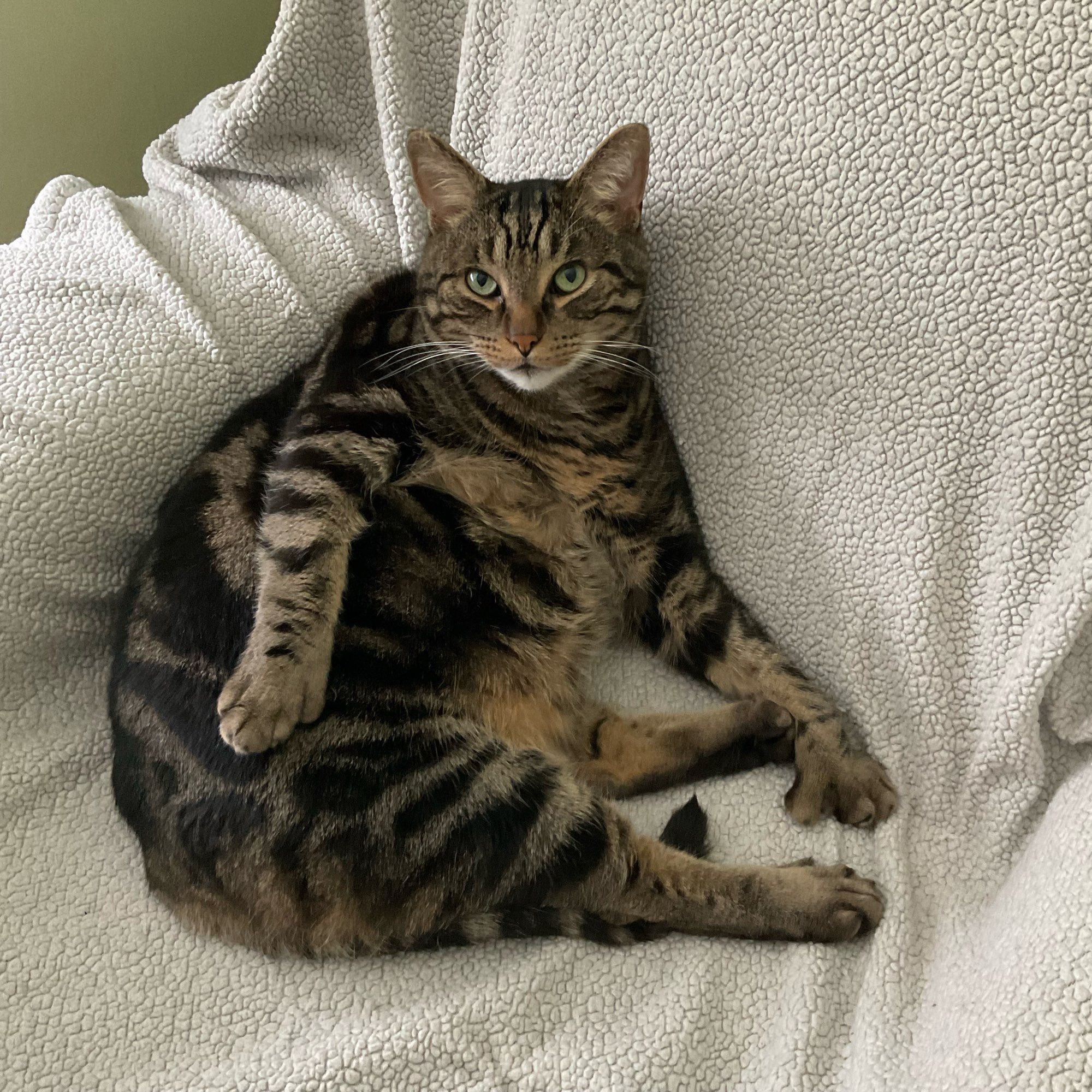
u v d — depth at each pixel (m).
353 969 1.03
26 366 1.19
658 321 1.25
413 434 1.18
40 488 1.16
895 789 1.11
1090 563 0.94
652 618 1.32
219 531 1.13
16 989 1.04
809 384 1.12
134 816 1.09
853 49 0.98
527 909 1.03
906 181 0.99
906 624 1.09
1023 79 0.90
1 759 1.20
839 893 1.01
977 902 1.03
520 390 1.20
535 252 1.13
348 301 1.34
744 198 1.10
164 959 1.05
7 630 1.19
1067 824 0.94
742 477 1.21
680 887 1.02
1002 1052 0.80
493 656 1.17
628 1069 0.93
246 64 1.90
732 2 1.05
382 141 1.38
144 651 1.10
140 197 1.47
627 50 1.15
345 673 1.06
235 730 0.97
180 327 1.26
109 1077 0.98
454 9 1.33
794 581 1.20
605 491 1.25
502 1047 0.96
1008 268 0.95
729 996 0.99
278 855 0.99
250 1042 0.99
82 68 1.76
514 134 1.29
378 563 1.13
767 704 1.16
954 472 1.04
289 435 1.16
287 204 1.40
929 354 1.02
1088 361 0.93
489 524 1.21
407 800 1.01
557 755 1.18
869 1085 0.88
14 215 1.87
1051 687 1.01
